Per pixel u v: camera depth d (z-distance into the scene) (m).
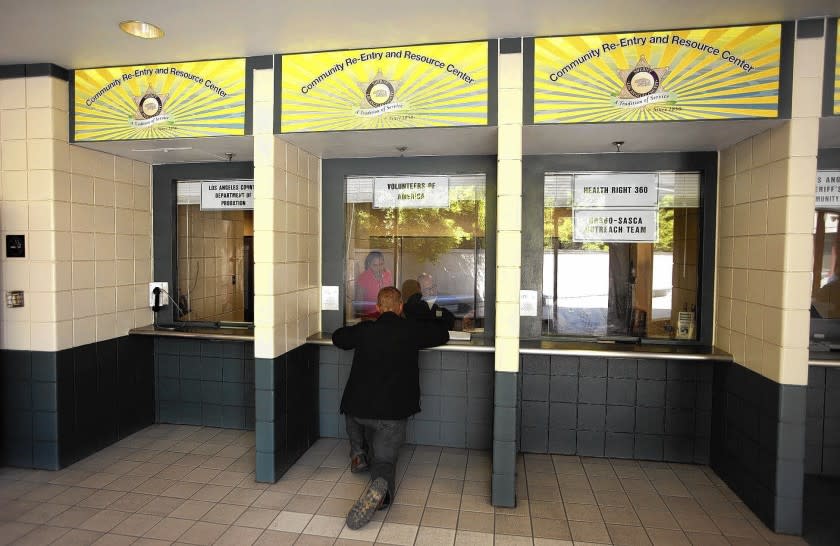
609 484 3.37
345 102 3.19
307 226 3.87
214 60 3.34
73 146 3.61
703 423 3.68
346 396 3.08
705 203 3.66
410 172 4.03
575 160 3.81
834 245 3.59
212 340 4.34
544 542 2.69
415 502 3.10
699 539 2.73
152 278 4.45
